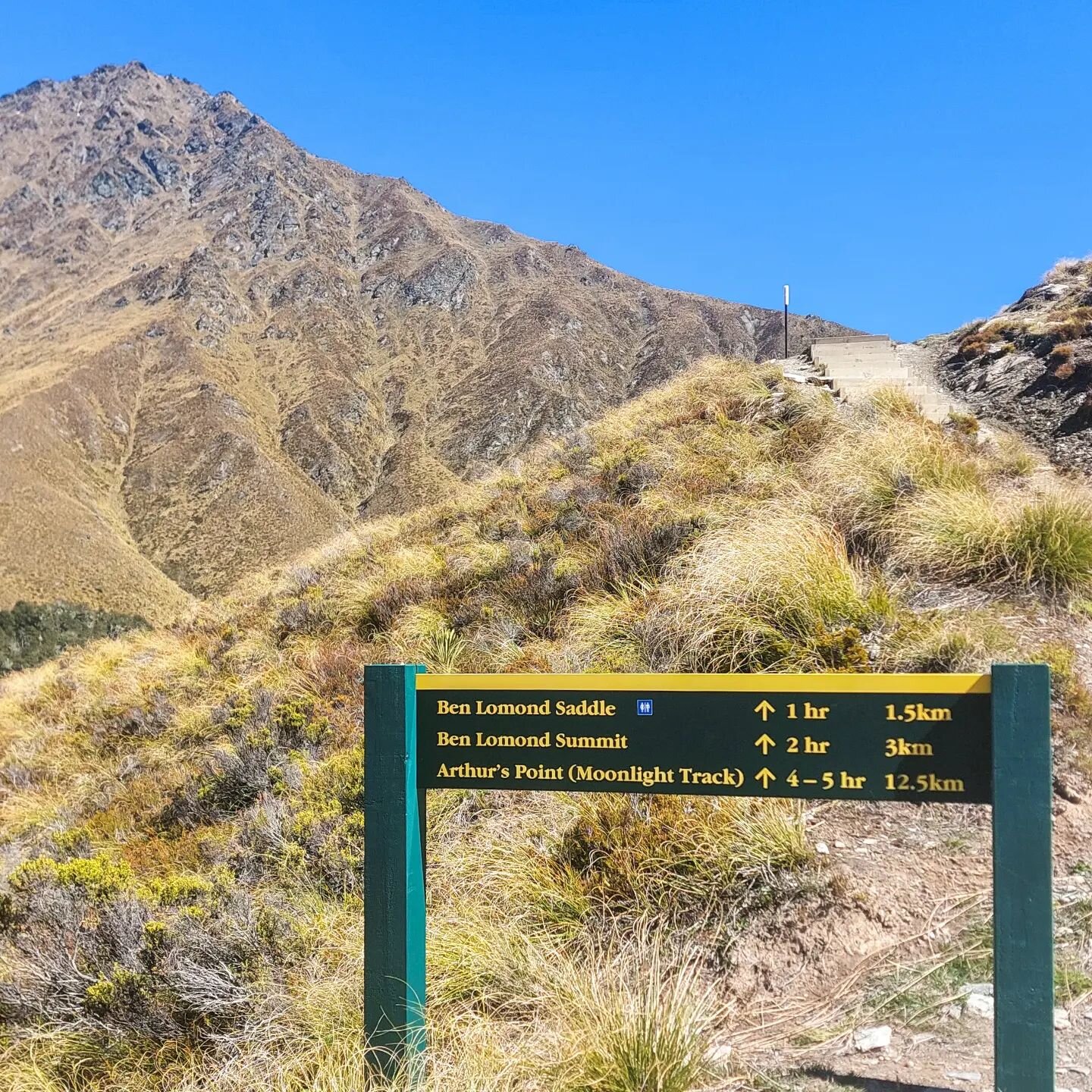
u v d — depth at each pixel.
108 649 12.91
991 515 6.24
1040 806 2.38
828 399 9.86
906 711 2.55
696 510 7.30
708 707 2.70
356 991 3.34
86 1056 3.63
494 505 10.48
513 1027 3.10
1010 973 2.37
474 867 4.08
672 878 3.76
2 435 198.50
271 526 191.75
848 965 3.37
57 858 5.59
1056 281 25.58
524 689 2.84
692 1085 2.83
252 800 5.95
